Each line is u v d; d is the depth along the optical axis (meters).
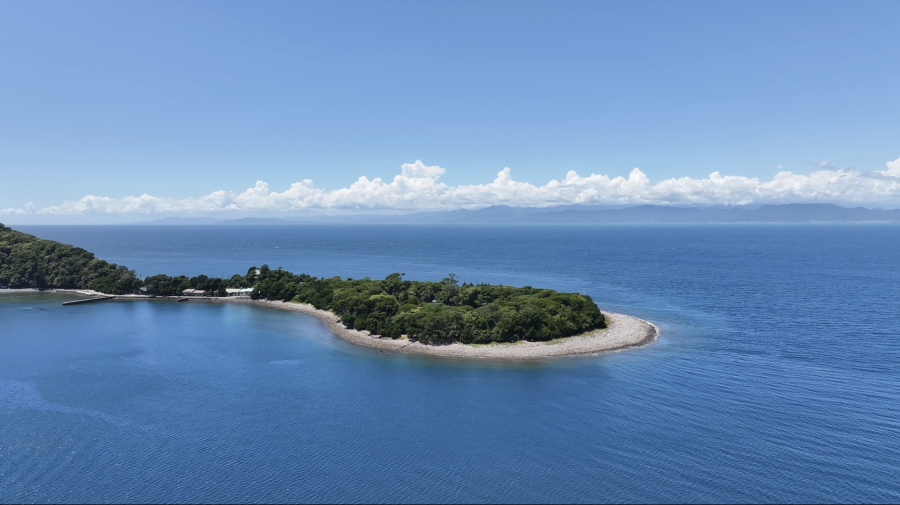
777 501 50.72
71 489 52.88
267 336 120.00
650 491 52.69
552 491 52.88
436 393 79.88
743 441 62.25
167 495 52.03
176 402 76.06
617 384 82.50
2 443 62.50
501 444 62.56
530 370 90.88
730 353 98.81
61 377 87.44
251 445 62.31
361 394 79.75
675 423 67.56
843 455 58.47
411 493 52.62
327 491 52.94
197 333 123.25
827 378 83.38
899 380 82.00
